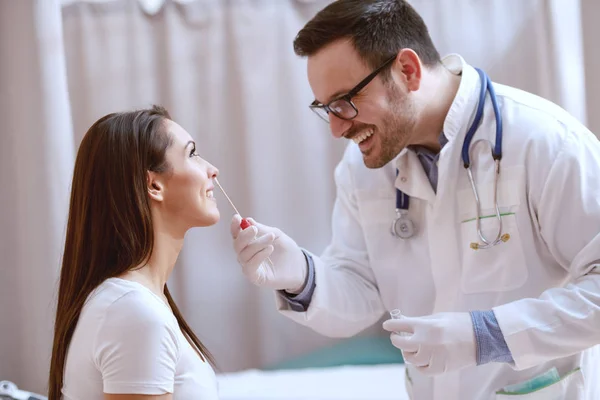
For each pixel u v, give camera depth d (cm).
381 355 292
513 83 283
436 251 165
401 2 160
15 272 286
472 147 161
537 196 152
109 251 125
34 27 277
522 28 282
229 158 289
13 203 284
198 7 287
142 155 127
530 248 156
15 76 278
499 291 159
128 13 288
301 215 291
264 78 288
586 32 273
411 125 158
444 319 144
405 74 156
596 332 138
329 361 293
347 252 188
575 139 150
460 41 284
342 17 152
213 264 291
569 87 276
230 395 254
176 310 140
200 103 288
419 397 173
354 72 152
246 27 287
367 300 183
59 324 126
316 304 173
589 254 143
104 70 289
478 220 158
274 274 166
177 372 119
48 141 279
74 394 118
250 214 288
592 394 164
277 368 293
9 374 288
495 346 141
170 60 286
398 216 171
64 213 281
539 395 153
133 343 112
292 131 289
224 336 292
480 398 162
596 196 145
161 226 130
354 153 186
